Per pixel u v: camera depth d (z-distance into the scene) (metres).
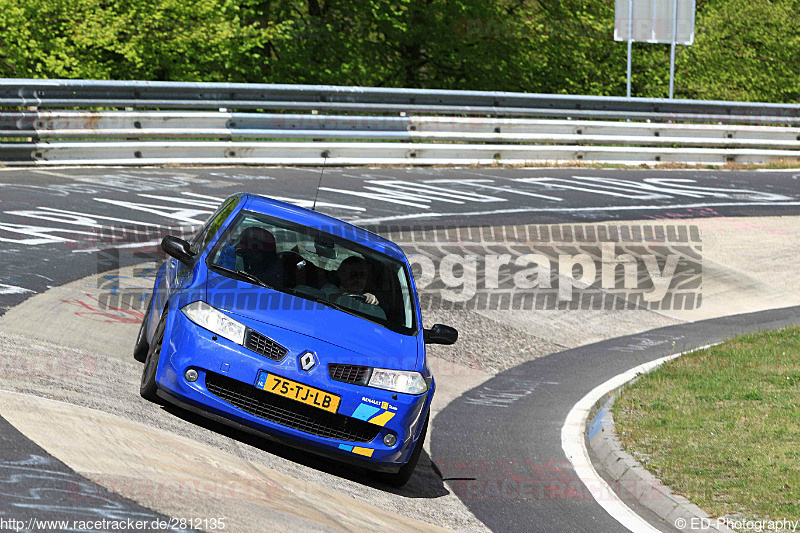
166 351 15.48
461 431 21.77
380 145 54.53
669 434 20.94
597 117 61.06
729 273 41.31
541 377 27.67
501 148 58.44
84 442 12.98
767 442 20.12
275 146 51.53
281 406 15.21
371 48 94.19
